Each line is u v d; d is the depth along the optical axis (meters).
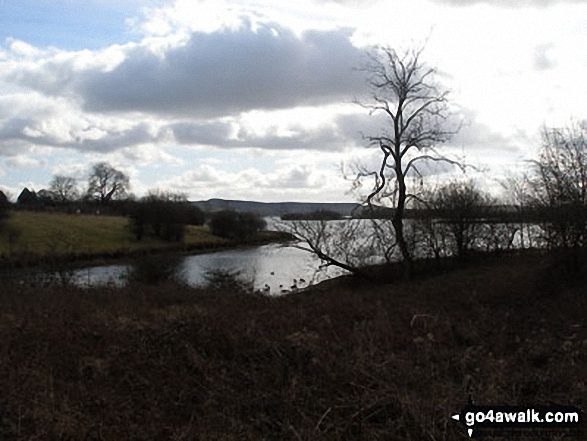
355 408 7.41
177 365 9.34
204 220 74.75
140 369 9.20
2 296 15.98
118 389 8.42
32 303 14.30
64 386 8.28
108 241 55.16
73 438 6.70
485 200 30.72
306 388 8.14
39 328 10.88
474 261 30.50
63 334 10.57
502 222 30.58
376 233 28.88
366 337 10.84
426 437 6.64
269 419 7.34
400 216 28.03
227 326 10.95
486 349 10.70
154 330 10.80
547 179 19.83
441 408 7.14
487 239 30.77
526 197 23.55
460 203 30.31
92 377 8.88
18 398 7.56
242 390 8.45
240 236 62.88
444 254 31.02
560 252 19.89
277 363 9.23
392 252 29.44
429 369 9.00
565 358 9.64
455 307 16.83
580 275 19.30
